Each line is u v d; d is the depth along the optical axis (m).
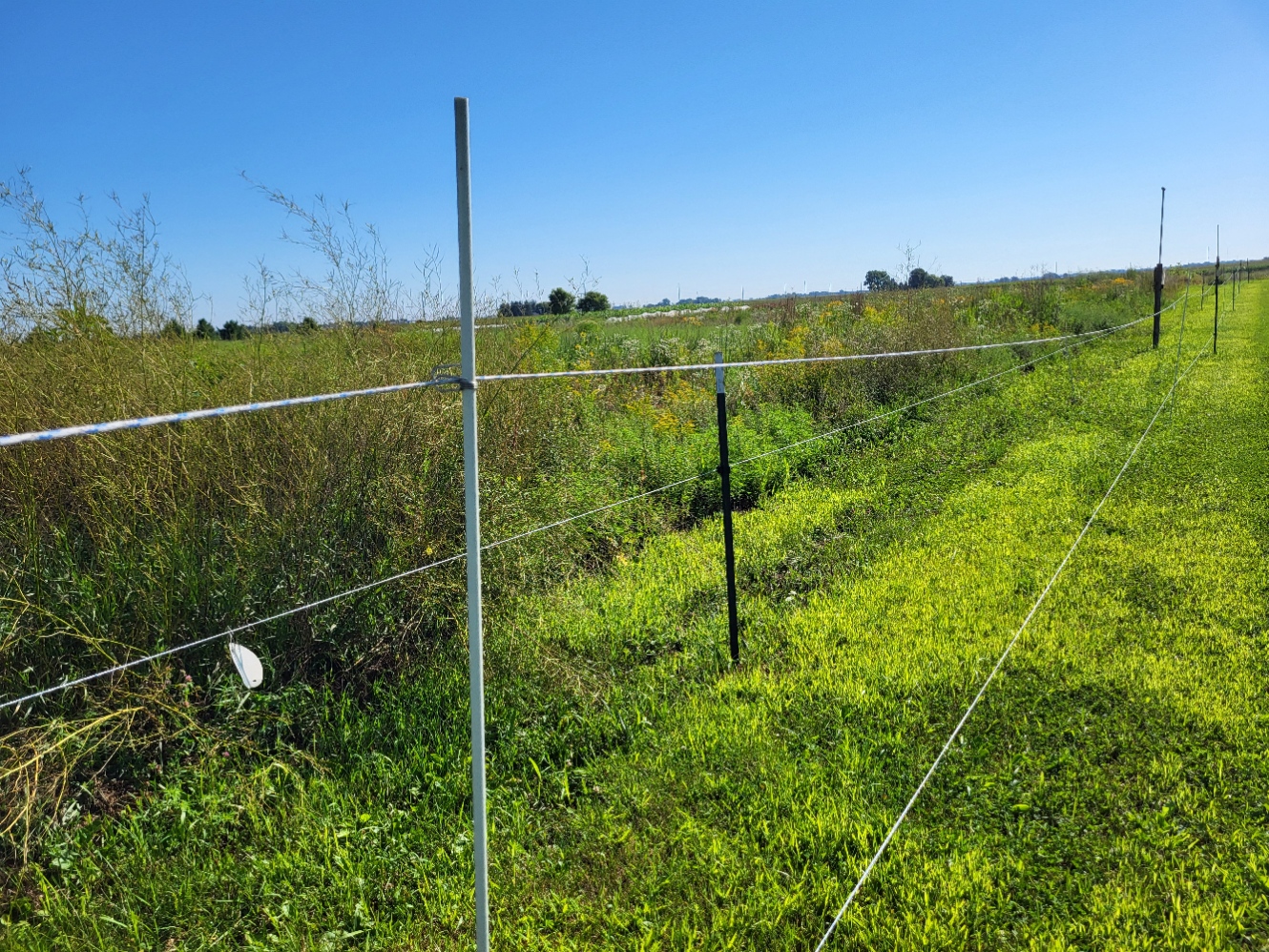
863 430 10.92
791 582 6.43
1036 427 11.48
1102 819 3.65
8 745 3.52
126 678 3.95
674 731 4.32
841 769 3.97
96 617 4.02
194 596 4.23
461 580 4.93
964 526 7.52
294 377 5.56
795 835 3.50
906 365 13.12
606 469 7.64
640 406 9.91
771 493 8.78
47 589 4.14
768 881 3.28
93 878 3.26
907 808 3.53
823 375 12.15
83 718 3.75
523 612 5.03
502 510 5.36
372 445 5.21
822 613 5.71
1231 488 8.19
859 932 3.01
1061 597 5.83
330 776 3.93
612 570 6.34
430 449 5.38
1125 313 25.75
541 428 7.05
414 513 5.02
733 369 12.02
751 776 3.94
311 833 3.51
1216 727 4.23
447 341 6.78
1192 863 3.36
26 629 3.97
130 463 4.48
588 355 12.99
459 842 3.50
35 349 5.12
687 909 3.18
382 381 5.66
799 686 4.74
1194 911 3.07
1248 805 3.69
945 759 4.04
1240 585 5.92
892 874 3.30
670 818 3.70
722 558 6.72
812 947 3.02
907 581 6.25
